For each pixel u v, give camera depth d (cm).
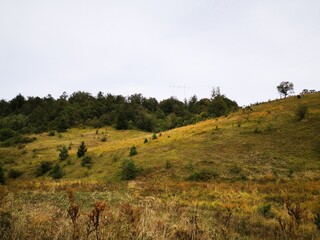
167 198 1653
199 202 1496
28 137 9769
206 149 4141
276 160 3375
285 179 2675
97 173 4297
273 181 2697
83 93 19000
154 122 12519
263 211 1168
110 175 3925
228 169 3225
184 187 2289
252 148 3919
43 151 7650
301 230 780
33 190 1742
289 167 3111
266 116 5709
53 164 5538
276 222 939
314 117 4909
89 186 2281
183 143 4716
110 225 450
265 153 3653
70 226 436
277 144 3947
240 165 3319
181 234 504
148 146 5112
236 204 1445
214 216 999
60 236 409
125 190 2044
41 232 425
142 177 3506
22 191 1546
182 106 16088
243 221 916
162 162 3847
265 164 3278
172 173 3391
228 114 7281
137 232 417
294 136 4169
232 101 12225
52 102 16338
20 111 15988
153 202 782
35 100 17238
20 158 6875
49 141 9538
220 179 2975
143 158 4262
